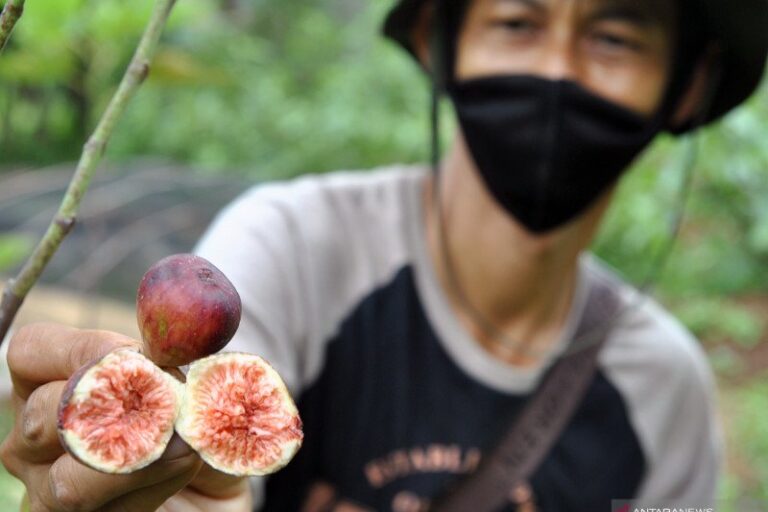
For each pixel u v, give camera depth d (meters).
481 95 2.13
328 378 2.15
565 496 2.19
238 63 8.12
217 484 1.20
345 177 2.38
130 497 0.96
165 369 0.99
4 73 3.28
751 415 6.68
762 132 5.12
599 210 2.26
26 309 4.87
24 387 1.04
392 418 2.15
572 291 2.37
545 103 2.05
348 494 2.15
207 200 5.83
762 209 5.94
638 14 2.07
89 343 0.98
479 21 2.14
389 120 7.32
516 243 2.17
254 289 2.00
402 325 2.18
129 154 7.77
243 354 1.03
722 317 8.16
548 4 2.05
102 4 3.30
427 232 2.29
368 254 2.24
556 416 2.21
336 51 9.31
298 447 1.00
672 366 2.41
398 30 2.41
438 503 2.12
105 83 3.73
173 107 8.10
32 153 7.71
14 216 5.57
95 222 5.31
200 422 0.96
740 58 2.24
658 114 2.16
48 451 0.99
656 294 8.17
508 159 2.09
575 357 2.26
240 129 7.74
